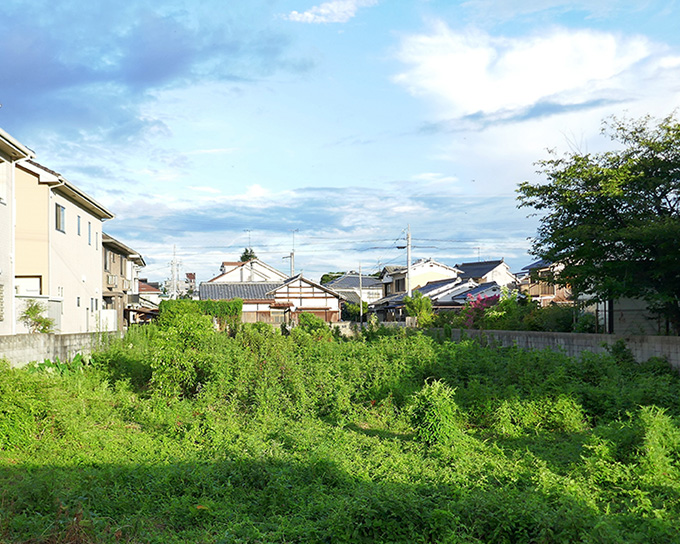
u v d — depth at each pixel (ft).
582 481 19.97
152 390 39.91
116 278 101.09
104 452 25.93
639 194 47.11
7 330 51.01
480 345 55.57
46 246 62.28
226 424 30.22
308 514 18.28
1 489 19.48
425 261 178.60
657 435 22.58
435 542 15.98
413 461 23.56
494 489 18.63
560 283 52.80
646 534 15.85
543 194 52.49
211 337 45.11
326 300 159.74
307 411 34.60
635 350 46.47
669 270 44.60
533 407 31.55
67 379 40.63
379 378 39.50
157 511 19.08
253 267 205.87
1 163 51.06
